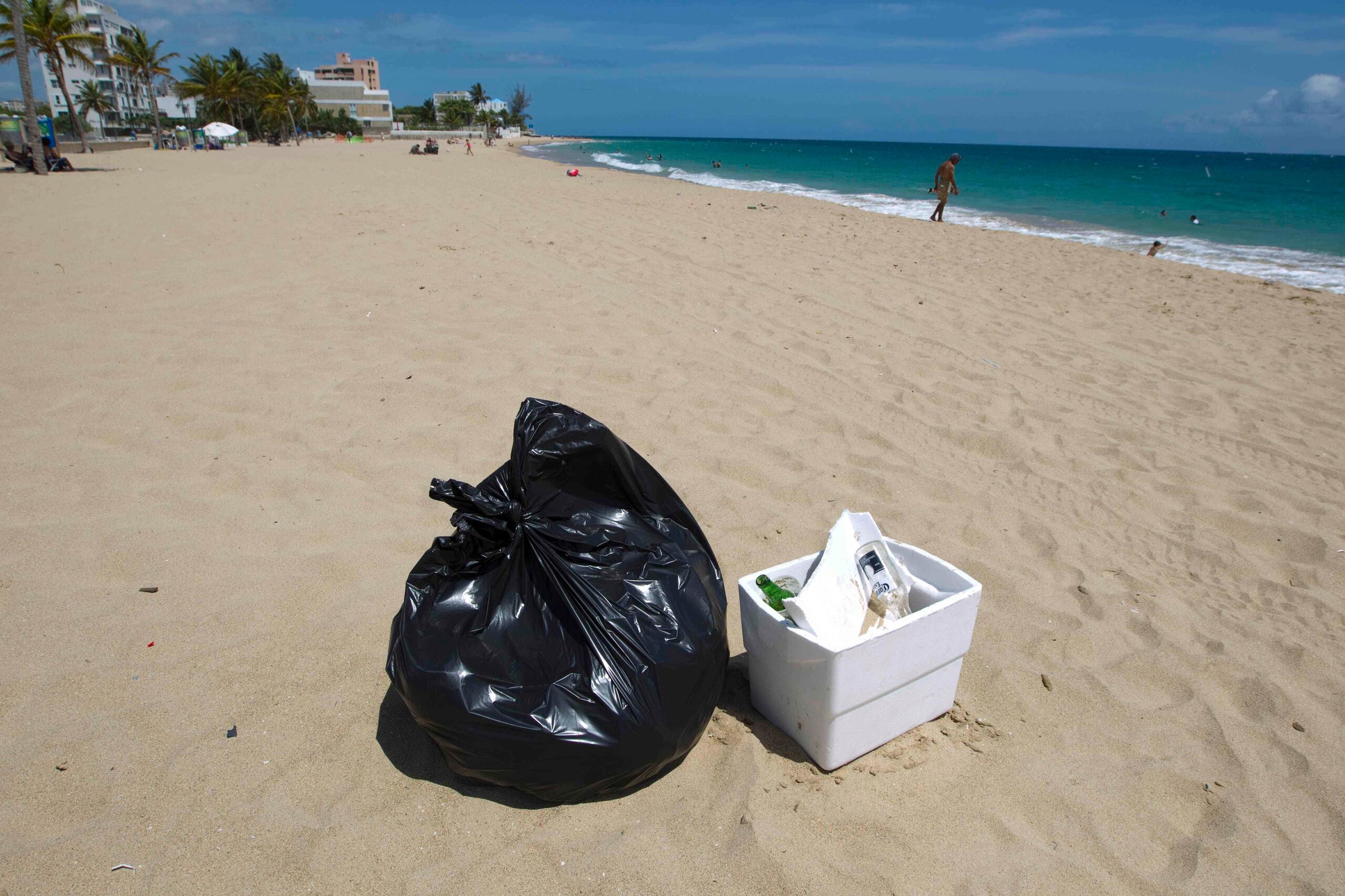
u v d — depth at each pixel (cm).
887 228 1194
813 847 188
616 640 196
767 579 228
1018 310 716
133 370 479
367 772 207
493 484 233
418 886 177
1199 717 240
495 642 202
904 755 220
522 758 187
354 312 606
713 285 736
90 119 7506
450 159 3173
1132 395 513
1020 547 335
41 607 266
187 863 180
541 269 765
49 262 738
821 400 480
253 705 228
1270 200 2362
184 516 327
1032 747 226
